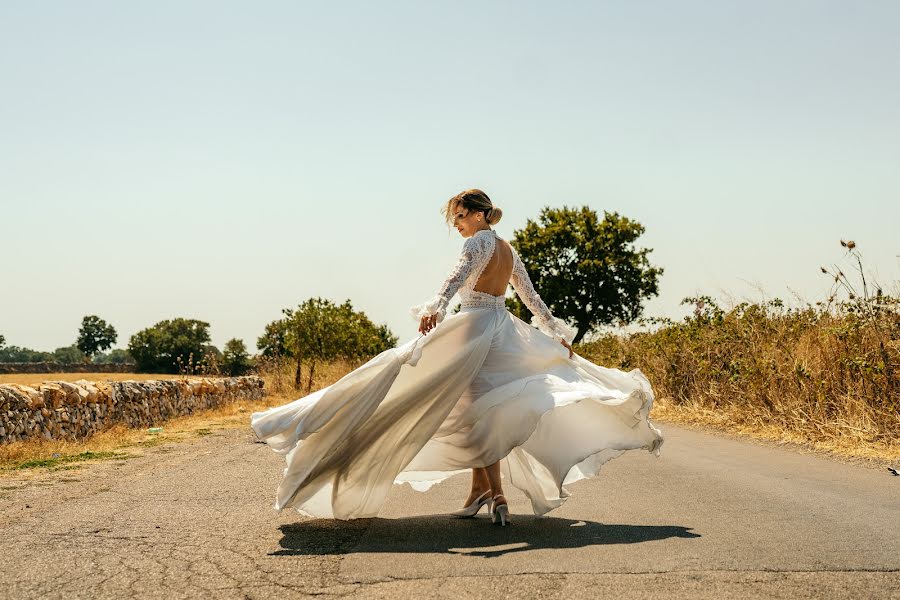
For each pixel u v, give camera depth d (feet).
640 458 25.63
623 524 15.34
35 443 32.14
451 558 13.02
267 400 74.33
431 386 16.56
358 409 15.92
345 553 13.67
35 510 18.40
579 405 16.52
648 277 177.47
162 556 13.64
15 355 522.47
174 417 51.11
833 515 15.31
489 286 17.26
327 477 16.28
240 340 191.72
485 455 16.06
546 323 18.12
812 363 32.89
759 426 34.01
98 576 12.33
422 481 18.51
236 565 12.96
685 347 45.65
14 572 12.61
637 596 10.52
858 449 26.00
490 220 17.85
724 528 14.48
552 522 16.02
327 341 90.02
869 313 30.58
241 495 20.34
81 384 39.78
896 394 28.63
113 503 19.20
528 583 11.34
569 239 176.96
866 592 10.43
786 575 11.27
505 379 16.72
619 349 56.39
